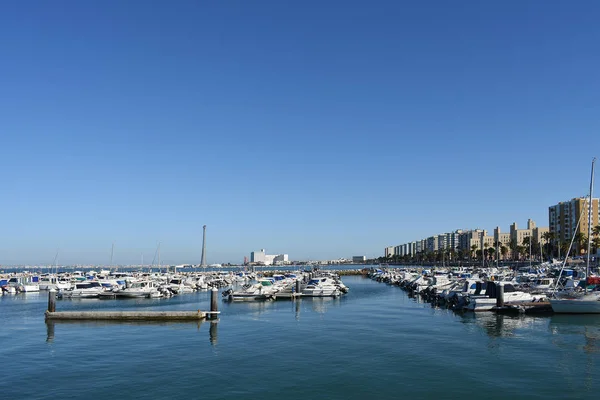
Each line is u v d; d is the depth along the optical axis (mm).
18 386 31266
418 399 28562
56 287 105125
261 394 29516
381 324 55469
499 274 115562
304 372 34125
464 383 31375
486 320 57156
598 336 46156
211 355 39438
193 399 28672
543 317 58625
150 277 124312
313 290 93688
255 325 55250
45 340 46312
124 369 35188
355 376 33062
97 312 58438
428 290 92250
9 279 117625
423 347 41906
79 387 31000
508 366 35219
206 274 172500
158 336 48125
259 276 182500
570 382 31406
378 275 191750
